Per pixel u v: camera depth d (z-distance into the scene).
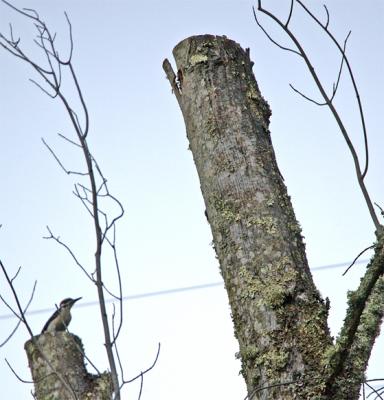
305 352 6.97
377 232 6.66
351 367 6.89
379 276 6.72
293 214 7.79
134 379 5.97
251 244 7.50
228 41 8.60
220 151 7.98
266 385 6.95
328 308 7.24
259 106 8.35
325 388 6.79
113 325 6.00
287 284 7.25
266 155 8.00
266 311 7.16
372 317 7.10
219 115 8.15
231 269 7.50
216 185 7.87
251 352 7.09
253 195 7.72
